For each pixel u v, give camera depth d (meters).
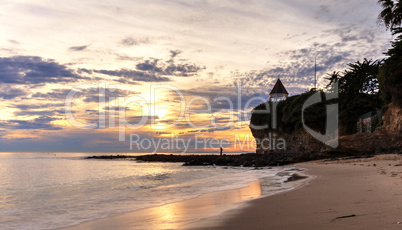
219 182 19.67
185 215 8.28
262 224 6.18
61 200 13.84
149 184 20.95
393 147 32.38
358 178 13.94
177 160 82.38
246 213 7.54
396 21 37.81
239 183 18.17
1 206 12.37
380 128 37.19
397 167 18.08
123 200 13.02
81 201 13.20
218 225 6.38
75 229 7.68
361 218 5.85
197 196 12.87
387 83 36.22
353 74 55.66
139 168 50.00
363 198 8.18
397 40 37.41
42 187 20.58
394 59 36.56
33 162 79.81
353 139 37.69
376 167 19.92
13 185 22.33
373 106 51.38
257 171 31.62
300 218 6.44
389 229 4.88
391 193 8.57
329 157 39.03
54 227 8.22
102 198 13.96
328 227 5.43
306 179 16.98
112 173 36.38
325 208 7.30
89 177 29.84
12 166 57.16
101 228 7.43
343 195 9.14
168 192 15.27
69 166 57.94
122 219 8.55
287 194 10.59
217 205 9.70
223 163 56.69
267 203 8.89
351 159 32.03
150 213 9.21
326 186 12.09
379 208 6.63
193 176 28.20
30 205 12.56
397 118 34.06
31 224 8.77
